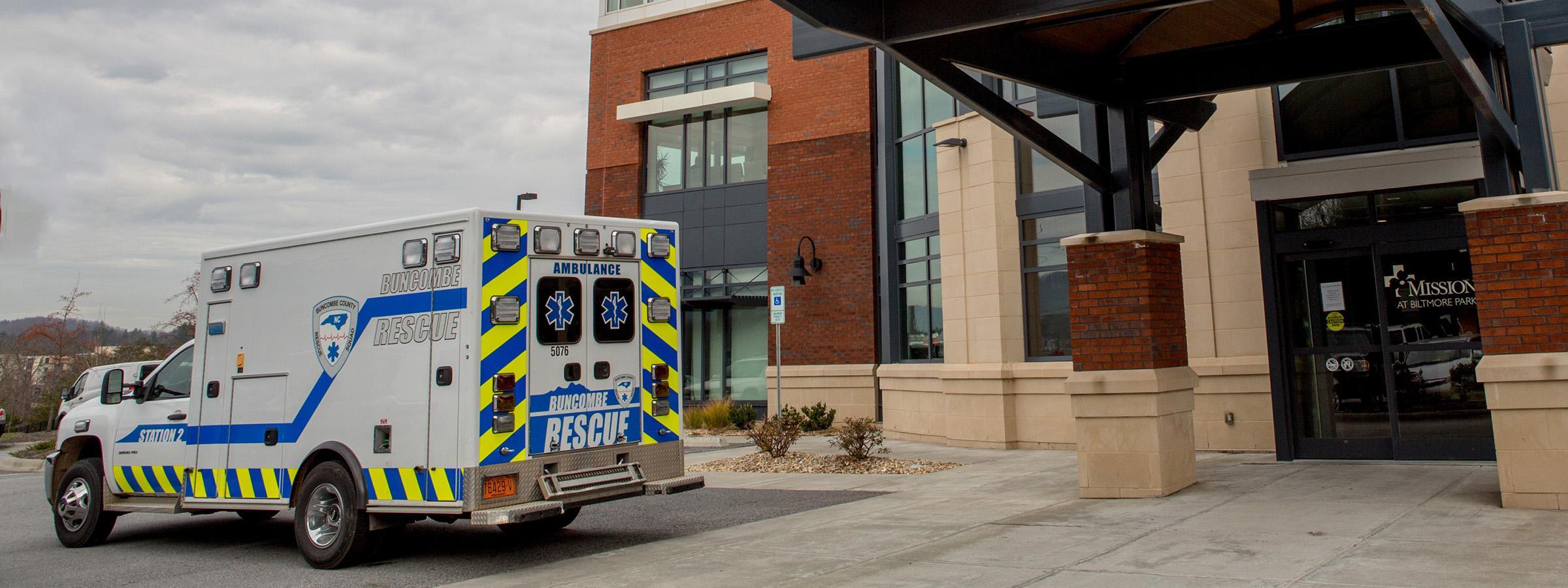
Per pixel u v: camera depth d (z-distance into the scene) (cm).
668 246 842
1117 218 945
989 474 1127
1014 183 1438
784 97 2084
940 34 762
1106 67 972
